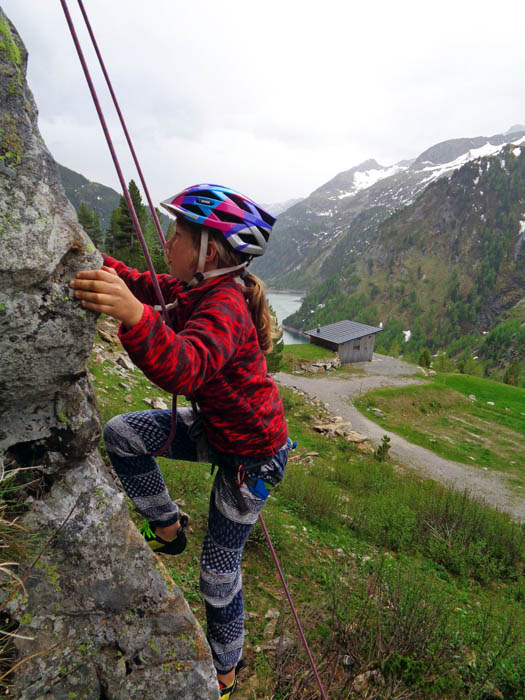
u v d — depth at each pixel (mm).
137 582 1847
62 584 1679
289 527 7438
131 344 1170
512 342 169750
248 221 1574
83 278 1236
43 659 1610
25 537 1621
